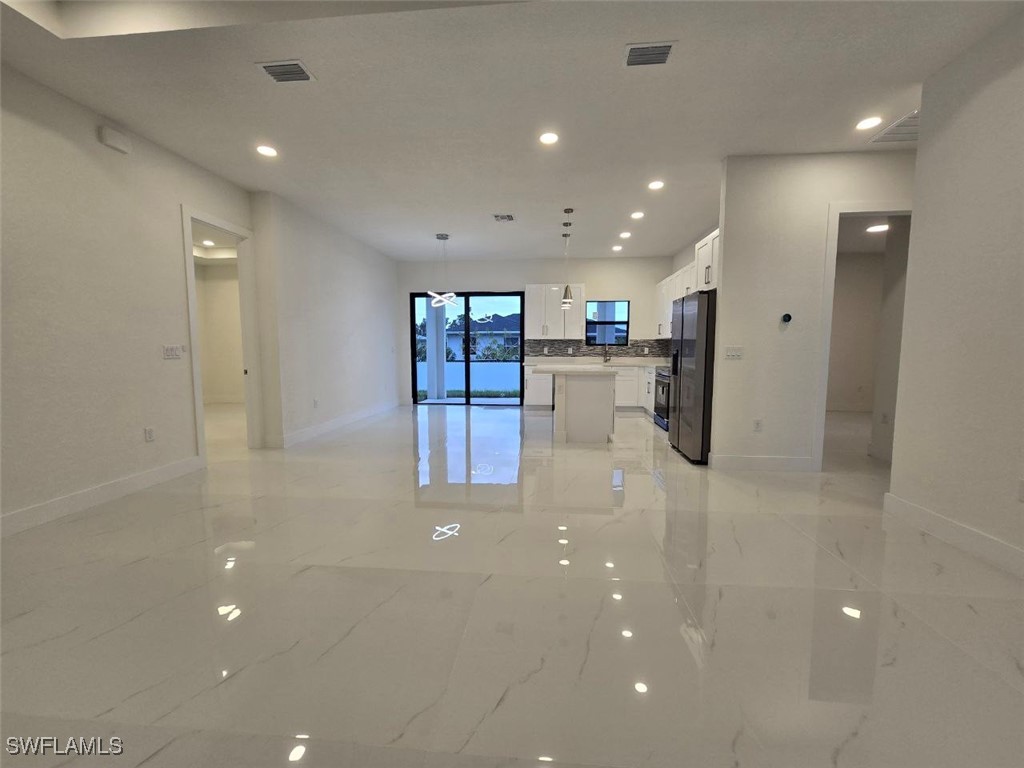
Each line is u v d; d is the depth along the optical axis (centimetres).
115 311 318
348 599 197
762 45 233
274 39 226
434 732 130
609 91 275
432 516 292
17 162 256
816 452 398
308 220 535
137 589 204
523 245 705
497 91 274
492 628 177
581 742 127
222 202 423
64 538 256
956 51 237
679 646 166
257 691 145
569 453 469
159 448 360
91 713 137
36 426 269
